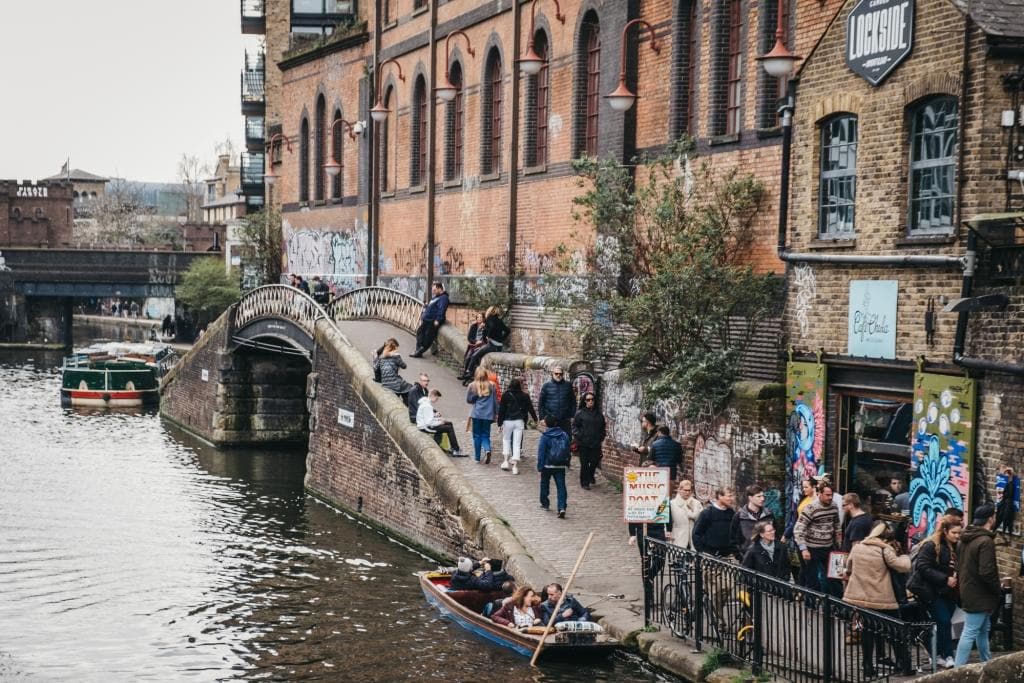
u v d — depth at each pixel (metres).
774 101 22.75
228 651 19.77
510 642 18.52
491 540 21.42
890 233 18.02
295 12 62.56
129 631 21.00
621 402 24.89
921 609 14.94
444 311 33.25
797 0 21.70
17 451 42.41
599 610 18.27
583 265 29.56
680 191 23.58
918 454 17.19
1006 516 15.58
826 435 19.14
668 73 26.03
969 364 16.20
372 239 44.38
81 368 58.25
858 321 18.53
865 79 18.44
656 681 16.62
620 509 22.97
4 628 21.25
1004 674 11.17
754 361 21.38
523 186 33.09
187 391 49.34
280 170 57.69
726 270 21.70
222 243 109.88
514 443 25.05
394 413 27.59
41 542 27.81
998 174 16.42
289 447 44.84
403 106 42.00
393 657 18.83
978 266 16.30
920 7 17.47
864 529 15.97
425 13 39.97
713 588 16.20
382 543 27.16
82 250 84.25
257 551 26.69
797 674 14.78
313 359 34.44
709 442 21.50
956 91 16.84
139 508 31.88
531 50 27.62
